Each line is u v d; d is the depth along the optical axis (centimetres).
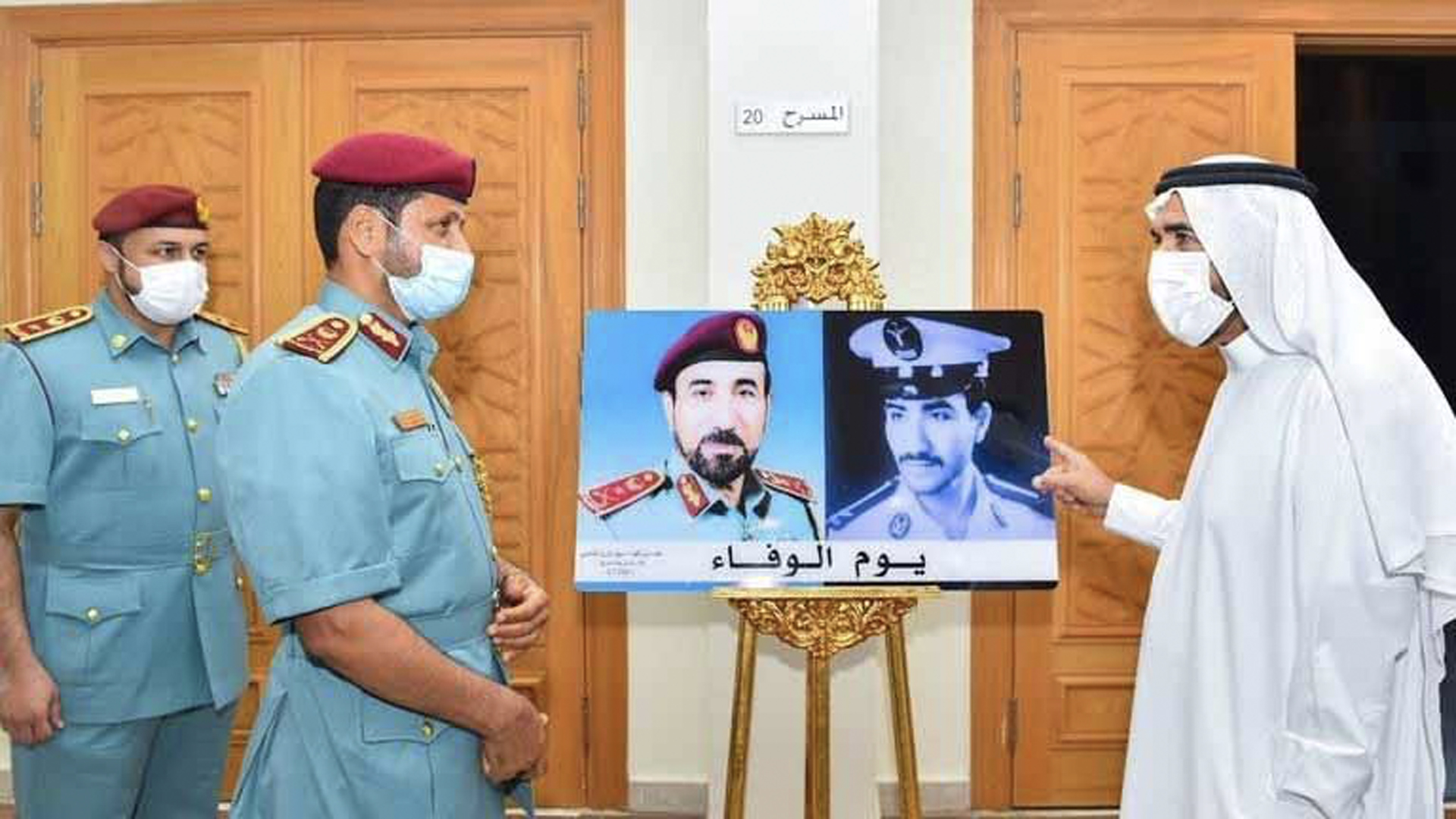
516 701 167
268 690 173
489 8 357
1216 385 357
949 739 360
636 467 245
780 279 271
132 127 365
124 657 230
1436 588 179
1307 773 179
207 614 239
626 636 361
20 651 223
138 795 247
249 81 362
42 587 231
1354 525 178
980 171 356
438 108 360
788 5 322
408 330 178
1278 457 188
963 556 239
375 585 157
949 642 360
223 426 163
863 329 253
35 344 231
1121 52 355
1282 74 355
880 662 351
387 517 162
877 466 244
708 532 241
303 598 153
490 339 359
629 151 355
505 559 361
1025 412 248
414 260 172
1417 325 434
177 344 246
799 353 251
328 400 160
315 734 166
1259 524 189
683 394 248
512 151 358
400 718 165
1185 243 198
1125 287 357
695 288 356
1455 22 354
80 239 366
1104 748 360
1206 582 194
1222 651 192
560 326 359
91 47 365
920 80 354
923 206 356
